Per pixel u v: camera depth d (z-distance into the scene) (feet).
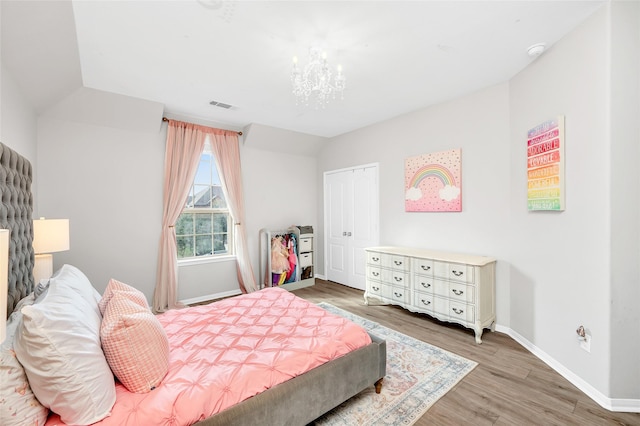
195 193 13.26
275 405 4.66
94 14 5.95
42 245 7.25
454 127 10.75
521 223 8.70
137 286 11.58
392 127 13.08
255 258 14.99
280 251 15.05
